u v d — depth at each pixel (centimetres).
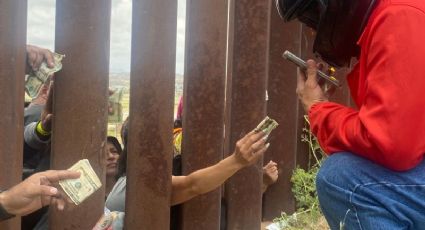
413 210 146
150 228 258
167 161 259
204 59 282
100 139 241
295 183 382
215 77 285
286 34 373
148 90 251
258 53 319
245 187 326
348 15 156
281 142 382
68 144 235
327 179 157
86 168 178
